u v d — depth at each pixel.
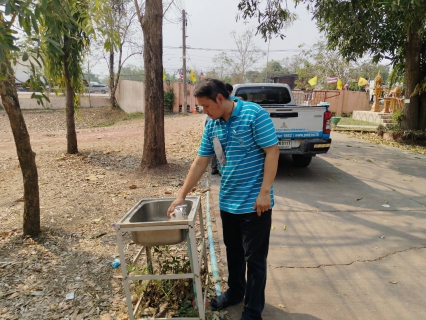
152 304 2.67
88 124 19.16
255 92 7.75
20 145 3.62
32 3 2.40
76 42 7.18
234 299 2.67
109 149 9.09
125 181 6.06
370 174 6.84
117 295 2.87
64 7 2.88
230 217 2.39
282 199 5.27
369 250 3.67
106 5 3.48
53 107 22.19
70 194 5.38
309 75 30.50
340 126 14.63
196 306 2.56
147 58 6.22
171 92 22.97
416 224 4.35
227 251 2.57
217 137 2.30
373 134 12.60
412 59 10.56
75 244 3.74
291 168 7.30
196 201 2.57
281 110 6.10
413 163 7.89
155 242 2.23
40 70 2.75
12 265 3.29
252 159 2.24
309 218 4.54
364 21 7.10
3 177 6.69
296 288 2.99
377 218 4.54
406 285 3.04
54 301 2.80
